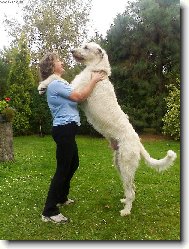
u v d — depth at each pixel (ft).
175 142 43.42
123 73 45.62
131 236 16.79
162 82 47.09
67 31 66.28
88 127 47.52
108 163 30.25
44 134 49.96
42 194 21.90
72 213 19.22
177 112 42.50
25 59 48.44
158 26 45.85
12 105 47.93
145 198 21.72
